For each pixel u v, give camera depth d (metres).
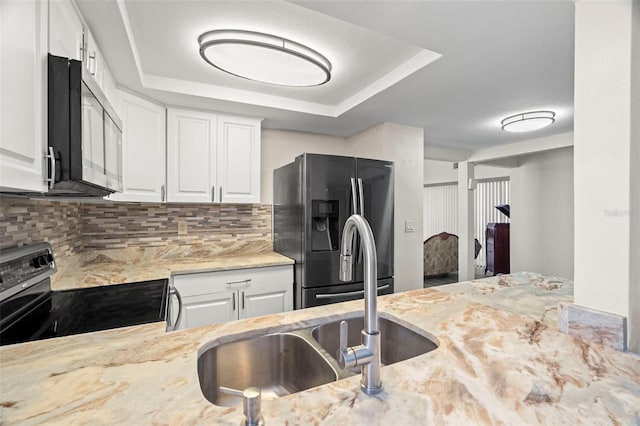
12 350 0.87
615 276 0.94
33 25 0.88
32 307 1.36
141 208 2.63
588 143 1.01
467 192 4.75
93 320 1.27
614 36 0.95
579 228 1.02
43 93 0.93
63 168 0.97
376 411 0.60
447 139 3.93
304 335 1.06
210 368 0.95
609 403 0.63
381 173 2.67
